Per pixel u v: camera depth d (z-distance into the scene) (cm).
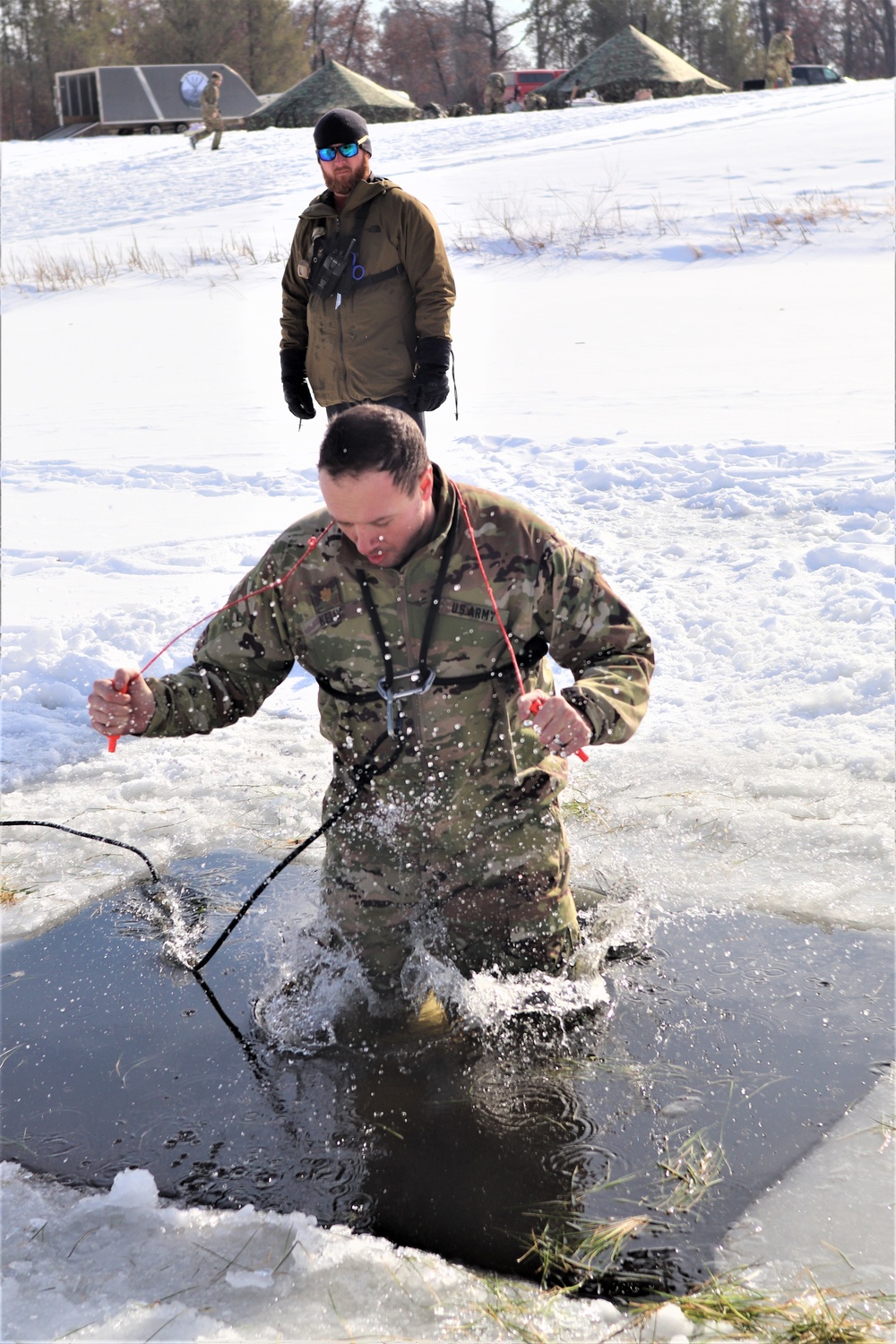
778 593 566
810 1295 211
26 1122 269
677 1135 252
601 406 998
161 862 389
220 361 1454
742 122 2869
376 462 239
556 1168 245
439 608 272
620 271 1669
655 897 344
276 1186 245
